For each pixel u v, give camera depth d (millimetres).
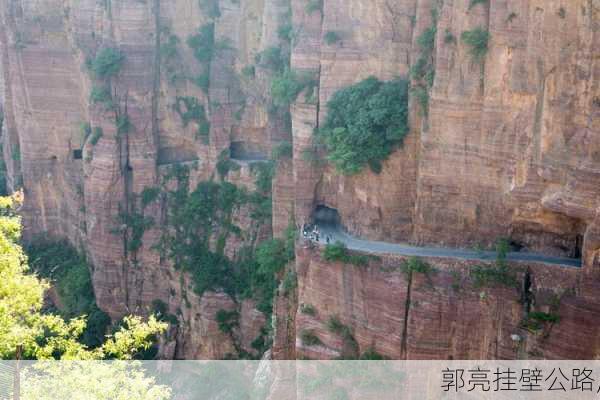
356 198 47562
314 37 49438
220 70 63188
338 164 45969
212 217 62344
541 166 36906
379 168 45250
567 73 35125
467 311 39469
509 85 37781
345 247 44031
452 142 41094
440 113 41156
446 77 40594
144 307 63844
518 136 37969
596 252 34969
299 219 51156
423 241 43625
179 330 61344
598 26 33625
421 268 40750
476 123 40000
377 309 42656
